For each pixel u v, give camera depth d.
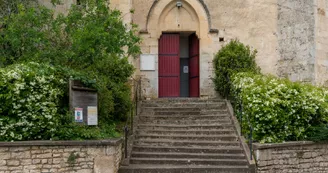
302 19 13.51
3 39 9.43
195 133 10.63
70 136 8.23
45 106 8.02
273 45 14.20
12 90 7.68
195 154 9.45
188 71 15.49
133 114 11.45
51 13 10.34
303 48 13.43
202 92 14.19
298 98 9.57
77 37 9.12
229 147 9.83
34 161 7.79
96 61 10.32
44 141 7.83
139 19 14.27
